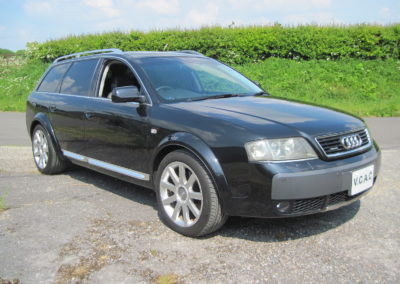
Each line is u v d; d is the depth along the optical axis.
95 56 5.11
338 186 3.22
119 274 2.89
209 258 3.12
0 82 18.66
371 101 13.45
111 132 4.35
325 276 2.83
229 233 3.59
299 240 3.42
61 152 5.43
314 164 3.15
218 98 4.21
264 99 4.22
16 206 4.34
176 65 4.61
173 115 3.68
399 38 16.78
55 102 5.41
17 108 14.39
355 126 3.61
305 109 3.81
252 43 17.36
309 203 3.19
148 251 3.25
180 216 3.67
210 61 5.15
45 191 4.90
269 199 3.09
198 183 3.38
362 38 16.91
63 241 3.45
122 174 4.32
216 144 3.27
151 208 4.27
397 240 3.38
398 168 5.62
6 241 3.46
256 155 3.12
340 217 3.90
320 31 17.55
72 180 5.39
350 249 3.23
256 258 3.11
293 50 17.38
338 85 14.92
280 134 3.18
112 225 3.80
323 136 3.27
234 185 3.20
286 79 15.41
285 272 2.89
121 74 4.61
